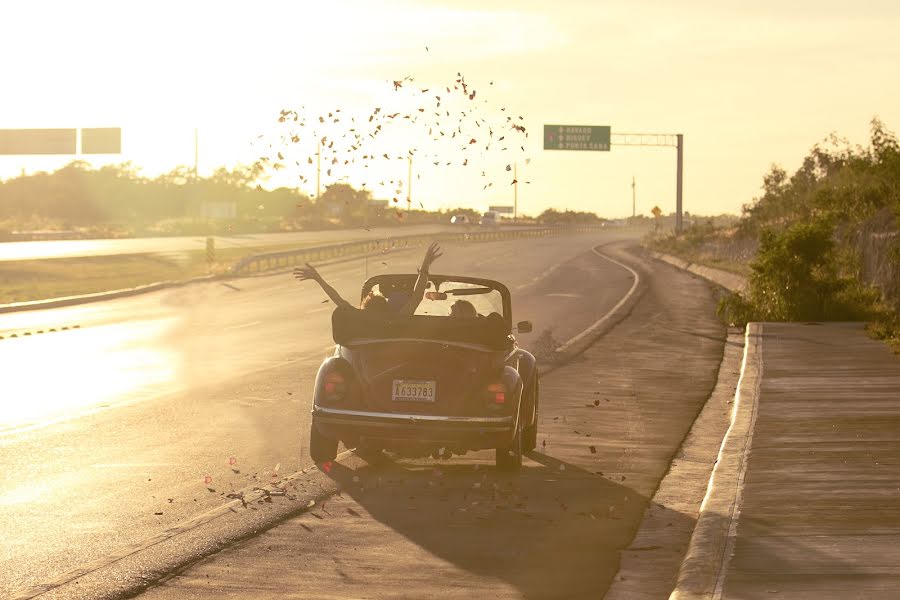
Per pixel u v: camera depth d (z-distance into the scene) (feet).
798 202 190.29
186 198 624.18
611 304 130.21
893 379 58.90
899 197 116.06
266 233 398.83
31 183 616.39
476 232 372.38
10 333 94.17
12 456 40.37
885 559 25.02
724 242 238.89
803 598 22.08
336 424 36.96
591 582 25.46
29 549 27.63
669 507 33.53
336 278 179.83
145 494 34.12
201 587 24.58
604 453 42.65
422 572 26.09
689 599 22.18
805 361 68.08
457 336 36.81
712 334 95.76
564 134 335.06
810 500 31.35
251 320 107.34
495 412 36.40
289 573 25.82
